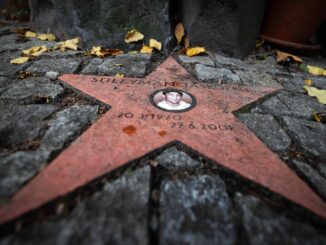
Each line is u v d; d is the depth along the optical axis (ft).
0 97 4.09
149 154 3.04
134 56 6.35
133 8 6.63
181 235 2.22
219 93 4.72
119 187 2.62
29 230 2.18
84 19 6.67
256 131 3.76
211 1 6.55
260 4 7.27
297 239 2.32
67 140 3.20
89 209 2.38
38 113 3.73
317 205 2.62
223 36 6.91
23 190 2.44
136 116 3.71
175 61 6.19
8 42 6.95
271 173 2.94
